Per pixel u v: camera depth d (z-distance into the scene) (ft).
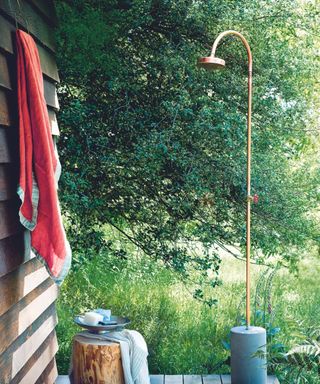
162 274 26.27
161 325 22.27
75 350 15.23
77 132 23.24
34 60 12.10
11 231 11.75
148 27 24.13
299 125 24.84
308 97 25.38
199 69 23.85
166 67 23.43
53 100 14.92
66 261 11.82
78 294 25.14
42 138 11.69
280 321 22.13
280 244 24.57
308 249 25.49
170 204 23.98
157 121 23.94
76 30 21.71
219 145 23.70
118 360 15.01
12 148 12.02
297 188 24.93
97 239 23.82
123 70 23.36
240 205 24.29
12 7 12.12
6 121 11.62
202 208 24.40
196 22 24.00
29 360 12.80
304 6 25.05
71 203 22.95
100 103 23.86
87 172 23.38
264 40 24.32
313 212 25.29
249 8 24.13
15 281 11.85
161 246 24.40
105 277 26.16
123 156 23.54
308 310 23.30
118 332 15.47
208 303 23.27
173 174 24.06
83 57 22.31
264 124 24.68
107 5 22.20
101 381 14.90
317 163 25.94
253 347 15.28
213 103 23.67
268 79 24.26
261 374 15.29
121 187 24.04
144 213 24.39
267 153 24.61
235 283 27.61
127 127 23.39
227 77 24.16
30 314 12.74
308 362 14.16
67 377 16.63
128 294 25.16
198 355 19.99
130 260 25.93
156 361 19.61
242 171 23.67
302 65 24.41
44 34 14.37
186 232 24.66
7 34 11.78
